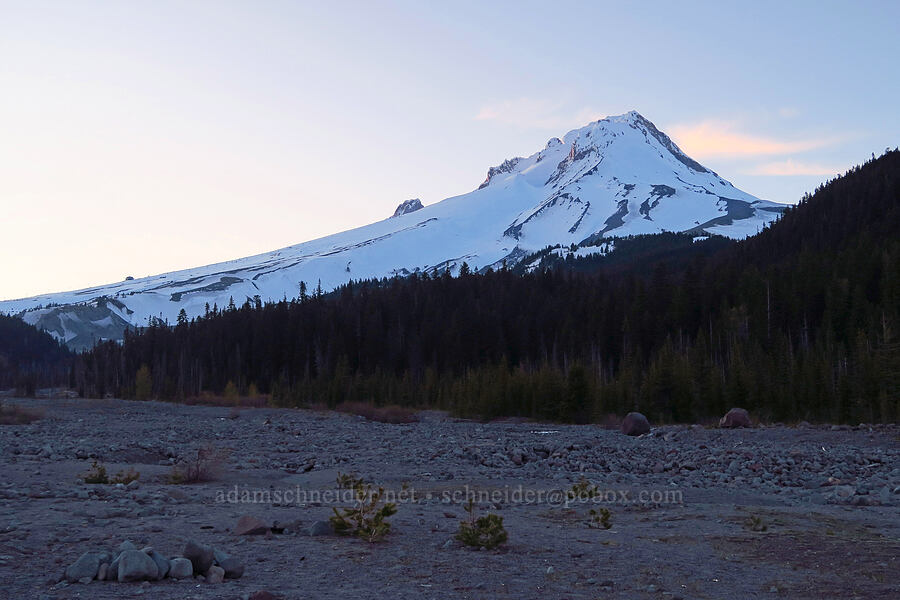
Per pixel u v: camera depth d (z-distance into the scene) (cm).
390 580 1068
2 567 1038
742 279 12506
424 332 13325
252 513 1650
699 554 1331
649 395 7619
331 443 4016
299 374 13225
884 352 6744
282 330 14312
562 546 1381
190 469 2411
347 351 13062
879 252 11750
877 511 1927
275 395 10725
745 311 10919
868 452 3384
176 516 1557
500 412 8081
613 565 1222
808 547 1402
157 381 13575
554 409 7706
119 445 3359
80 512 1505
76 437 3931
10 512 1487
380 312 14512
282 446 3738
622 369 9094
